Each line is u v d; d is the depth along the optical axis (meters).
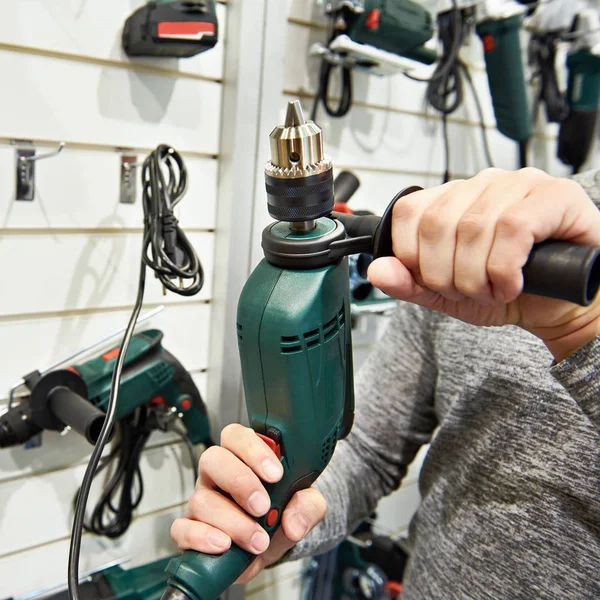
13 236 0.73
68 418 0.70
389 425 0.78
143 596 0.84
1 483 0.79
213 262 0.92
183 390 0.85
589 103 1.21
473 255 0.35
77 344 0.81
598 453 0.51
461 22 1.05
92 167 0.77
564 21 1.22
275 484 0.48
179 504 0.97
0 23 0.67
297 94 0.98
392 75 1.09
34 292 0.76
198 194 0.88
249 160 0.86
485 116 1.29
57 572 0.85
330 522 0.69
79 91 0.74
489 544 0.58
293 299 0.44
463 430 0.65
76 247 0.78
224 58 0.85
